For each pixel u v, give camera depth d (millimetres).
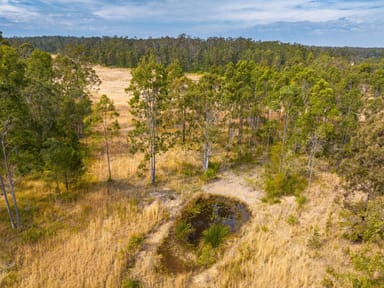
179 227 17000
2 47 21188
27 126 19688
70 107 25781
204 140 24516
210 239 15797
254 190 22219
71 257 13562
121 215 17562
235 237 16406
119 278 12711
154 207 18562
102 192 20047
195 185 22672
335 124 25266
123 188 21156
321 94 19516
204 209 19656
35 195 19234
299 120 20984
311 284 12609
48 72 26641
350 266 13695
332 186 21734
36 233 15320
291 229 16781
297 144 26062
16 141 16391
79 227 16109
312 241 15164
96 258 13633
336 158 23781
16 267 12914
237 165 26766
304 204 19609
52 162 17969
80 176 20844
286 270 13266
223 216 18828
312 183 22312
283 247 15070
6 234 15188
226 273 13383
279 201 20078
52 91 24375
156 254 14766
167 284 12680
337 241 15539
